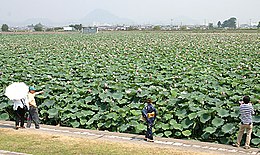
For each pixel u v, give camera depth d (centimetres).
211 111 1391
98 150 1080
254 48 4216
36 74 2327
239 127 1271
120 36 8281
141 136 1325
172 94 1661
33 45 5319
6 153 1065
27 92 1388
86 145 1128
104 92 1723
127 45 5050
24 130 1348
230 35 8188
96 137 1275
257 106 1421
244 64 2738
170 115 1465
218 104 1505
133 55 3562
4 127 1416
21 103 1366
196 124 1412
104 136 1305
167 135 1380
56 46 5056
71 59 3275
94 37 7825
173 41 5947
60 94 1794
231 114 1369
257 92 1748
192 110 1441
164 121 1463
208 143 1238
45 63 2981
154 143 1208
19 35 9319
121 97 1672
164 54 3597
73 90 1816
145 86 1939
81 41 6281
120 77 2198
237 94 1695
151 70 2512
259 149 1180
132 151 1073
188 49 4219
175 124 1411
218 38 6775
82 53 3878
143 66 2717
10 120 1688
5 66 2753
